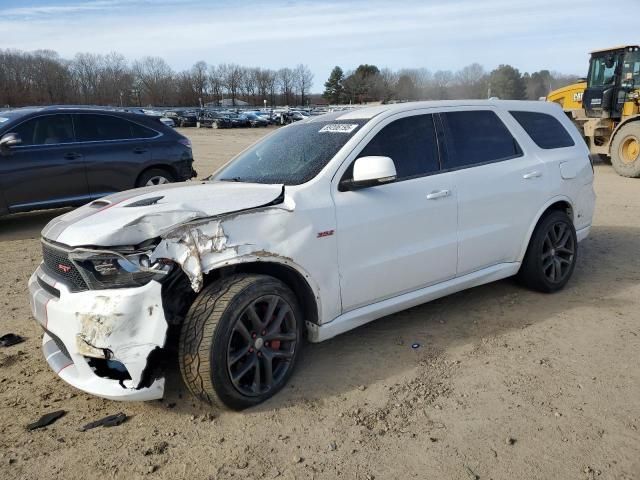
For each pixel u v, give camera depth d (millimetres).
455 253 4258
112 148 8312
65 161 7859
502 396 3346
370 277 3771
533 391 3393
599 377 3541
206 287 3180
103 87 99812
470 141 4512
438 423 3094
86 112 8227
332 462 2791
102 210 3393
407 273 3977
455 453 2830
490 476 2656
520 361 3785
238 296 3104
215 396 3092
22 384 3629
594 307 4727
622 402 3248
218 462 2812
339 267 3607
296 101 118500
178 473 2740
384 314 3967
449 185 4184
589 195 5441
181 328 3125
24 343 4242
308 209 3457
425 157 4176
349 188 3703
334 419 3154
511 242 4684
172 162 8922
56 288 3148
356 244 3666
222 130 47906
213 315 3039
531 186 4738
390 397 3369
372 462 2781
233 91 113562
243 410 3254
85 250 2996
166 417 3217
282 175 3805
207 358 3006
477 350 3967
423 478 2656
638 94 13312
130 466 2797
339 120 4242
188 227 3074
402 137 4094
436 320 4516
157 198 3459
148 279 2955
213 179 4230
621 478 2623
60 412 3287
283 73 116562
